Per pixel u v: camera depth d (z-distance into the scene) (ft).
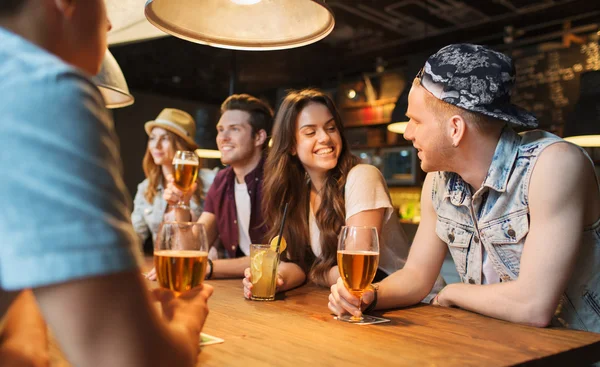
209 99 27.48
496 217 4.75
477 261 5.04
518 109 4.59
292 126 6.65
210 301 4.92
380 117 20.15
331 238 6.30
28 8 2.01
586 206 4.45
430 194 5.39
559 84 15.72
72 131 1.72
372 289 4.66
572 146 4.47
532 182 4.43
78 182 1.68
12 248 1.61
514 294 4.23
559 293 4.12
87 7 2.14
